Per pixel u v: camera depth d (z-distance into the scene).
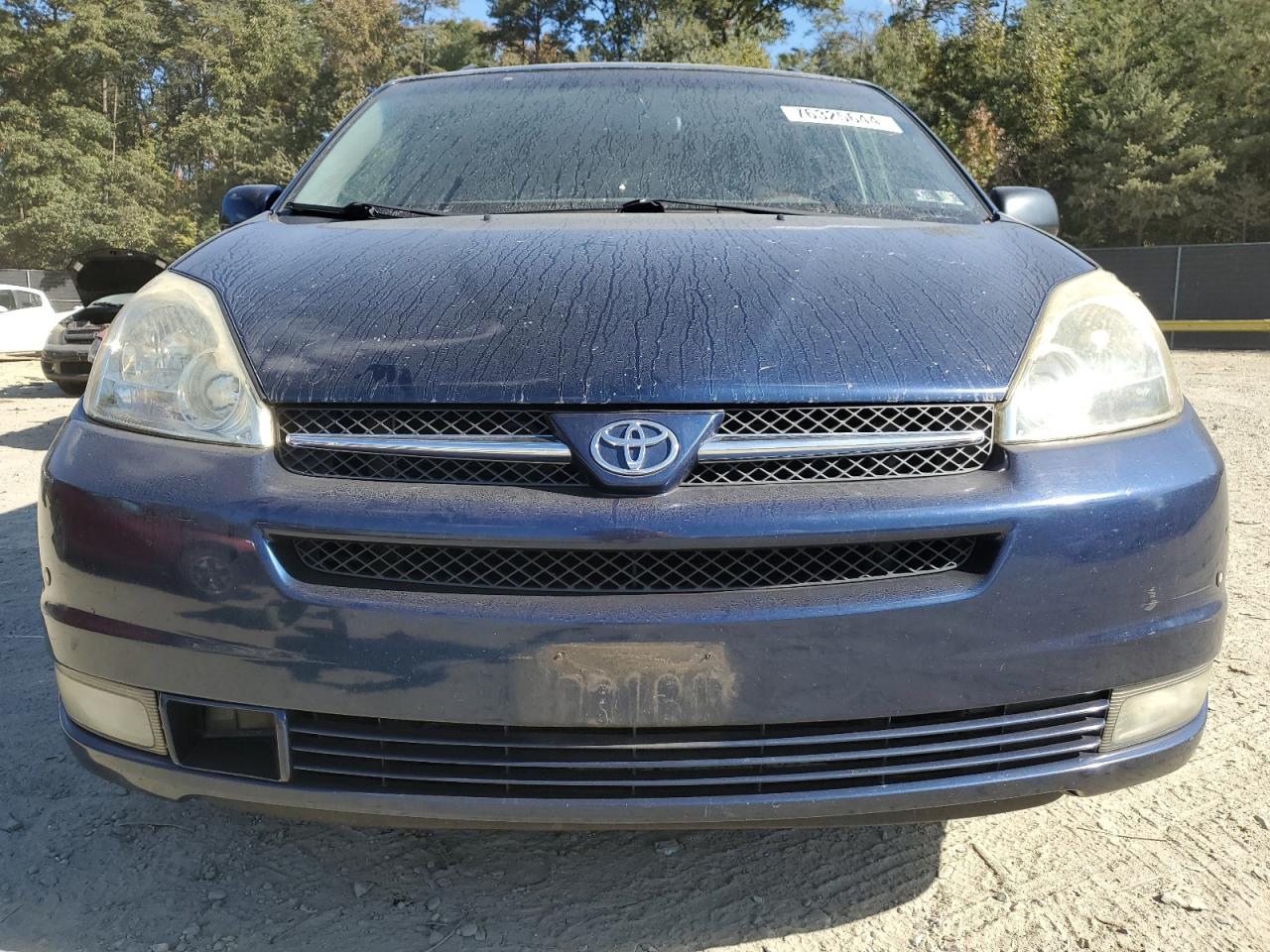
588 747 1.39
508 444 1.43
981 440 1.49
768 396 1.46
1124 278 18.22
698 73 2.75
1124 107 25.09
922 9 33.25
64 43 38.78
